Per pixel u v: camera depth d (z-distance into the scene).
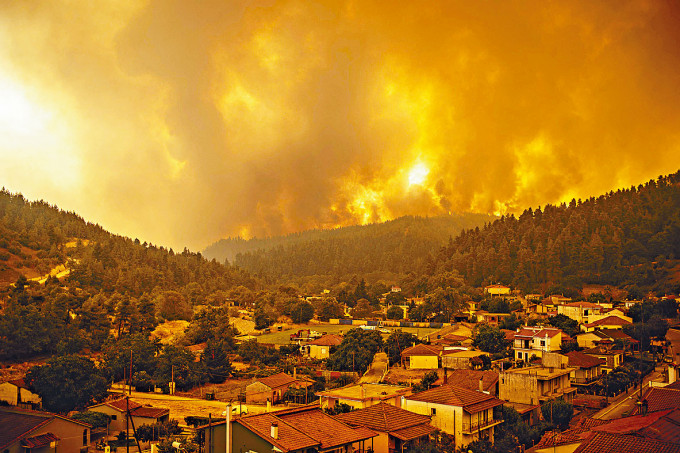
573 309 149.88
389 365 115.75
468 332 141.00
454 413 62.72
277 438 45.91
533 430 65.69
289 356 131.00
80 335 125.88
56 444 57.53
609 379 89.06
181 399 92.31
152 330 159.75
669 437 41.59
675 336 108.19
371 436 51.78
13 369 103.00
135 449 64.00
